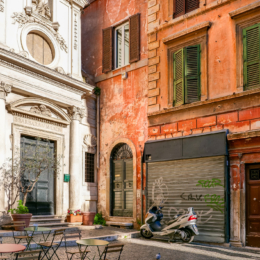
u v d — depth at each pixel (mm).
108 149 13195
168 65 11477
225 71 9961
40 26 11883
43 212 11367
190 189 10125
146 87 12211
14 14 10961
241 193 9133
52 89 11852
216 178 9531
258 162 8930
